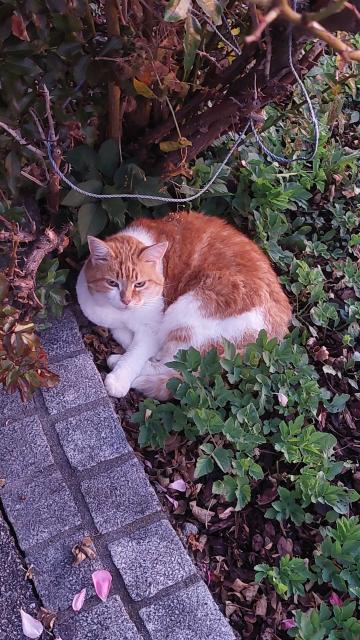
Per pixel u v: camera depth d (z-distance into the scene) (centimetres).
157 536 94
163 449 106
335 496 99
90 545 92
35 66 90
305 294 128
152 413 105
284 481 105
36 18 86
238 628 92
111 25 97
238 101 108
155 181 116
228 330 110
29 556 91
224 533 100
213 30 101
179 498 102
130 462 101
